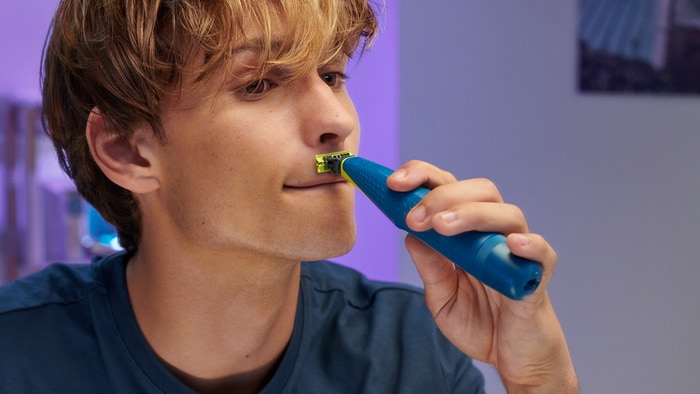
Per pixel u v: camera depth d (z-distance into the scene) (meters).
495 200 0.63
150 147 0.74
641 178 1.99
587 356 2.00
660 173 2.00
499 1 1.79
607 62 1.89
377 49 1.69
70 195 1.79
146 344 0.82
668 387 2.08
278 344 0.84
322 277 0.97
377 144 1.72
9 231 1.78
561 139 1.89
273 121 0.68
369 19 0.81
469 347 0.80
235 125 0.68
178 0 0.68
